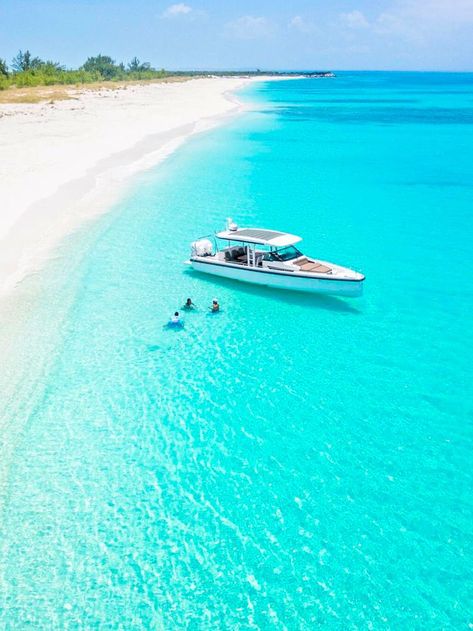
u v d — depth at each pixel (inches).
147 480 590.2
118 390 746.8
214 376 783.7
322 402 722.8
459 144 2847.0
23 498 564.4
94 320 934.4
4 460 613.6
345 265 1186.6
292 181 1957.4
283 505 556.7
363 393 741.3
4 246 1211.9
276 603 460.4
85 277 1096.8
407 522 535.8
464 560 496.4
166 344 868.0
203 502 561.3
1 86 4680.1
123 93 5059.1
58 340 863.1
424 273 1141.1
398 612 451.5
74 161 2037.4
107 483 585.3
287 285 1029.2
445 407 709.9
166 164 2161.7
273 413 700.0
